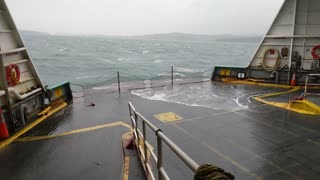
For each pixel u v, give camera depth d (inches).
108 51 3378.4
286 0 480.4
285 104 376.5
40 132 290.2
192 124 302.5
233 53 3983.8
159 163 110.4
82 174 197.5
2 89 278.8
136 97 445.1
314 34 478.0
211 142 249.9
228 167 202.4
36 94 346.6
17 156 231.9
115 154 229.1
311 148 232.4
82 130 293.3
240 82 550.3
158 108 374.0
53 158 225.8
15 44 309.9
